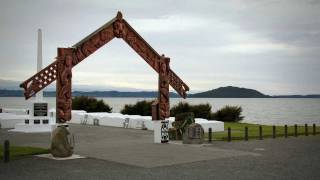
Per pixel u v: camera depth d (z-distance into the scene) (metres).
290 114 100.69
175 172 14.37
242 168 15.20
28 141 24.28
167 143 23.23
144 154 18.59
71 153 17.66
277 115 93.69
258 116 87.44
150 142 23.84
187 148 20.88
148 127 33.16
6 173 14.02
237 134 28.55
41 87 18.19
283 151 20.14
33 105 30.92
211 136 25.17
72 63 18.95
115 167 15.29
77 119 41.31
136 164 15.91
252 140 25.66
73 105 49.75
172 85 24.23
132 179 13.17
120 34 21.06
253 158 17.67
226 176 13.69
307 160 17.16
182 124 25.69
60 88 18.31
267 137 27.61
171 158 17.45
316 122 64.62
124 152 19.20
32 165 15.59
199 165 15.82
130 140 25.09
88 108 49.91
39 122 31.06
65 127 18.02
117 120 36.41
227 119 44.31
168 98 23.69
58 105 18.30
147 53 22.75
